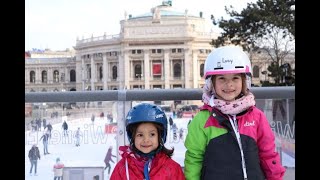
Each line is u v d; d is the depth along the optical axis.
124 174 2.36
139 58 80.69
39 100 2.59
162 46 79.69
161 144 2.43
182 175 2.42
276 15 26.92
